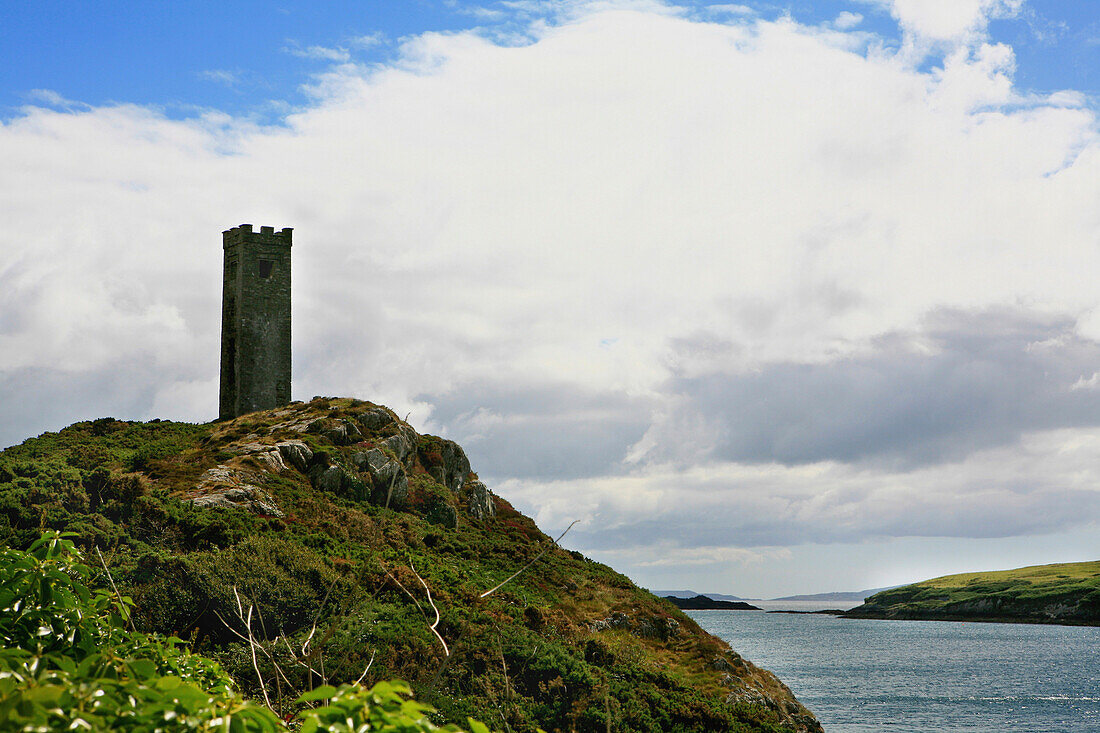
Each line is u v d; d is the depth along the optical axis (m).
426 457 73.94
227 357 85.44
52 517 41.25
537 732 9.70
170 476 53.72
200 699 6.07
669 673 46.62
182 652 11.48
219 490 51.84
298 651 28.89
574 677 37.22
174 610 34.00
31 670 6.88
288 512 53.06
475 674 34.94
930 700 90.38
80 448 62.97
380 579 41.50
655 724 38.00
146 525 42.91
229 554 39.06
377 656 32.62
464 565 54.81
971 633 191.38
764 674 51.84
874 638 181.38
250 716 6.11
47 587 9.62
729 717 41.56
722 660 50.72
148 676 7.52
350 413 72.12
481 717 31.17
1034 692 96.00
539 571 59.50
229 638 34.09
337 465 62.56
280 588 37.00
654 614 55.97
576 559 66.69
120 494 46.03
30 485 44.97
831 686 101.88
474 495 74.69
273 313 84.94
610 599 57.75
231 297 85.81
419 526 62.38
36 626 9.45
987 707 85.88
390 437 71.00
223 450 62.62
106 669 7.60
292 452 62.38
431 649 34.78
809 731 47.59
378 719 5.86
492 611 43.50
